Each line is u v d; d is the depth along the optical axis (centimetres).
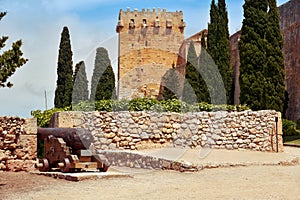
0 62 1161
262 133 1898
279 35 2841
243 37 2816
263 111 1917
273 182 1174
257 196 962
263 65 2742
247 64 2758
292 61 3662
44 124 1959
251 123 1909
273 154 1783
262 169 1438
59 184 1148
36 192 1031
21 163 1448
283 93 2786
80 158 1305
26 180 1230
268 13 2852
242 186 1106
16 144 1463
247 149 1892
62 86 3338
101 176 1241
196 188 1077
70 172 1305
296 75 3597
